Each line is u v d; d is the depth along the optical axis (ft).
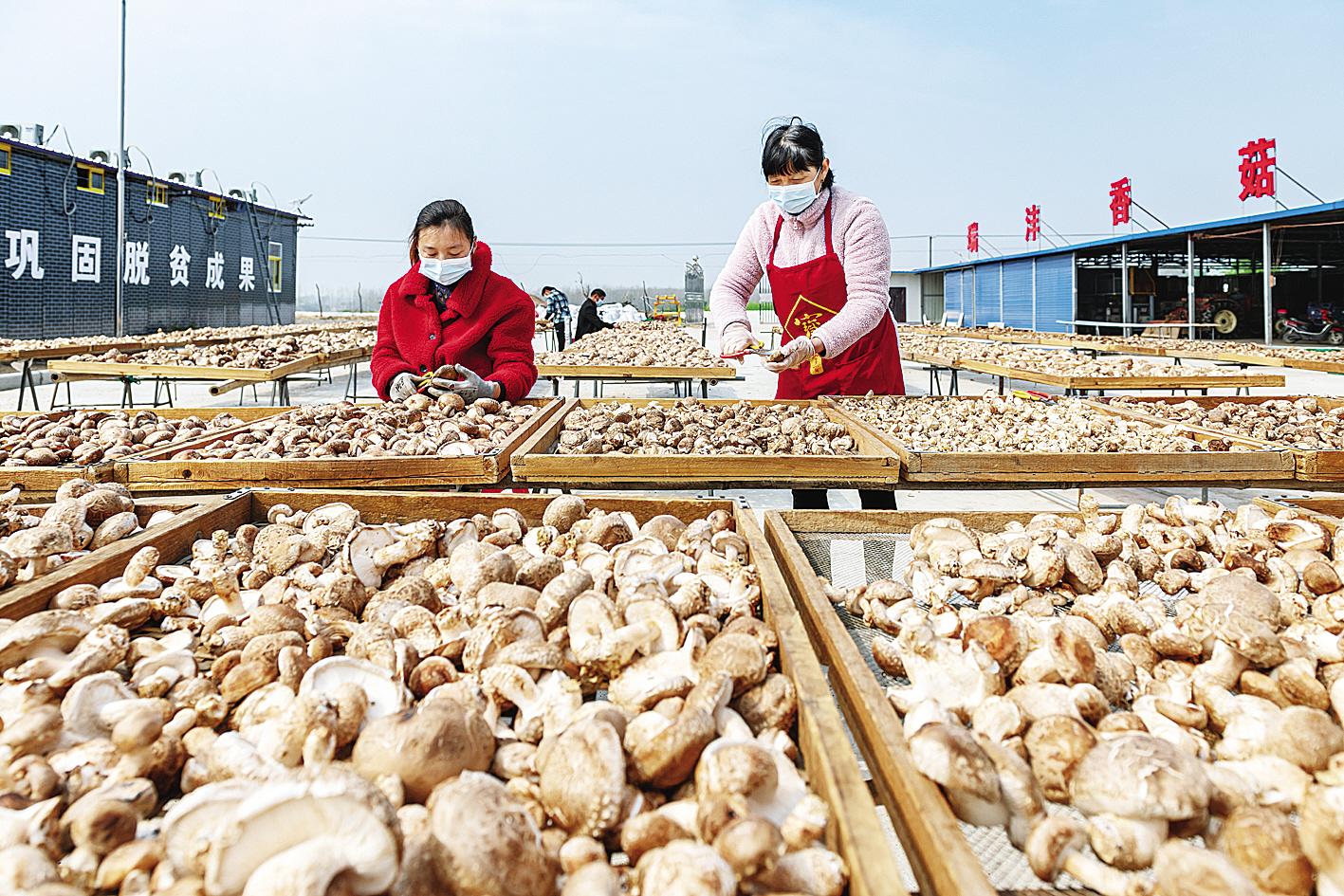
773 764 2.99
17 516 6.22
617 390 40.70
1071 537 5.90
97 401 36.83
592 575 5.06
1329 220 54.95
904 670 4.30
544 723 3.55
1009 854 3.12
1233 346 37.11
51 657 3.96
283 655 3.95
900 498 17.70
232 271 73.87
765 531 6.50
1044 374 24.81
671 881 2.41
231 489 8.88
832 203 13.14
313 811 2.39
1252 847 2.69
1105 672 4.07
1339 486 9.86
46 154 50.47
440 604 4.95
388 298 13.56
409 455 9.26
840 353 13.12
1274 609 4.21
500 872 2.43
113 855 2.72
